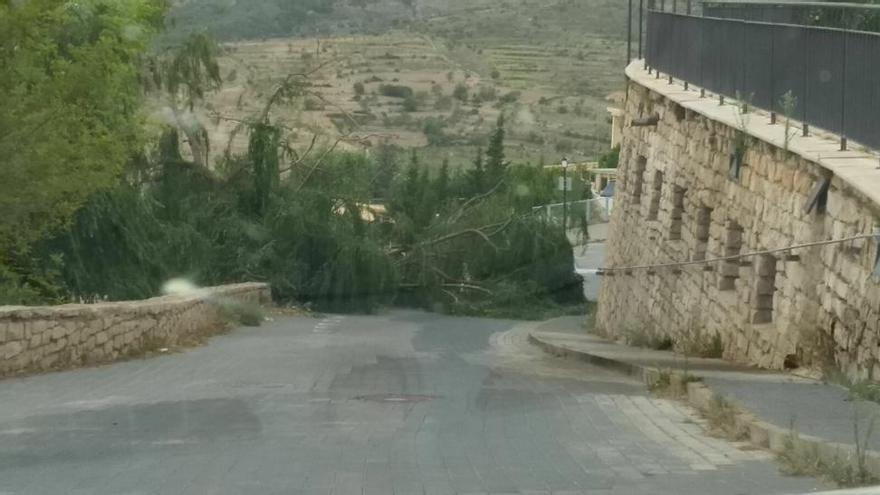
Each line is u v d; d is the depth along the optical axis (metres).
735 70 18.30
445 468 8.67
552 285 41.34
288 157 39.56
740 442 9.89
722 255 18.17
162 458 9.22
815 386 12.27
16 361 15.73
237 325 29.73
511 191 42.84
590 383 15.61
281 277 37.59
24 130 16.31
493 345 26.45
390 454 9.39
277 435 10.57
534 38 69.25
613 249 28.39
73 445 9.96
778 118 16.22
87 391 14.32
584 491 7.68
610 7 69.81
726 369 15.10
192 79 35.16
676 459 9.05
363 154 41.38
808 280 13.86
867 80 13.09
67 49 20.61
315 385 15.48
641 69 26.69
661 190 23.20
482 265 40.75
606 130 59.28
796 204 14.47
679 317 20.88
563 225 41.69
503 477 8.28
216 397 13.80
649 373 15.26
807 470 8.30
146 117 24.89
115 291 25.23
